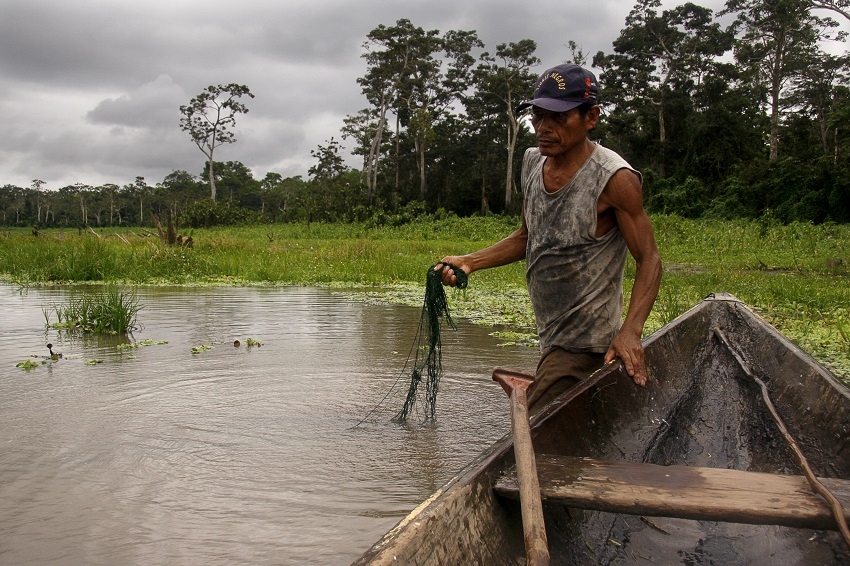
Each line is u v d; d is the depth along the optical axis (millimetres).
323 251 18859
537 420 2627
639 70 50125
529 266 3207
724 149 42844
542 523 1834
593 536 2490
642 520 2707
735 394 3949
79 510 3184
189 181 98812
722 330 4523
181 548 2842
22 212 104812
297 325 7922
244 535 2949
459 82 57094
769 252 20547
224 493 3361
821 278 13188
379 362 6027
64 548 2834
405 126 62781
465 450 3965
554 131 2895
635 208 2902
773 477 2219
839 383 3268
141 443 4035
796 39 42625
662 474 2246
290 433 4215
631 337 2896
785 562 2482
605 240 3018
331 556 2779
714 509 1996
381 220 43281
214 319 8344
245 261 15797
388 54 55844
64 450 3912
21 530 2988
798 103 47500
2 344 6715
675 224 25578
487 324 8188
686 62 48281
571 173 2994
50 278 13133
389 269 14891
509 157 51094
